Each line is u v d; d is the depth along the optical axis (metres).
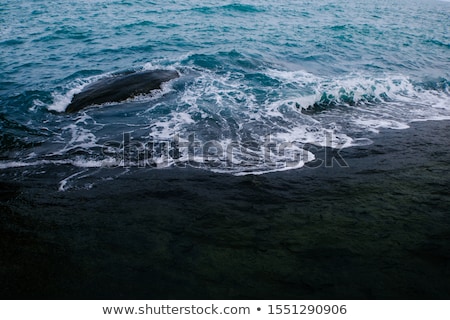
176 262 3.19
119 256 3.27
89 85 8.65
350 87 8.84
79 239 3.50
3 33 13.98
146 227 3.69
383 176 4.86
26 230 3.62
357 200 4.23
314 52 12.38
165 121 6.82
